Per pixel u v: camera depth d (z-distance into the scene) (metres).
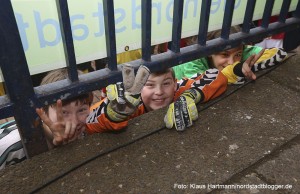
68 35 1.12
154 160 1.26
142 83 1.16
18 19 1.04
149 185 1.15
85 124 1.57
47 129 1.38
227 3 1.60
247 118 1.53
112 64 1.33
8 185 1.13
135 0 1.31
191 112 1.42
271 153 1.31
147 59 1.44
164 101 1.91
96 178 1.17
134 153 1.29
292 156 1.30
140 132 1.40
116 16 1.29
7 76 1.04
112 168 1.22
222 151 1.31
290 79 1.90
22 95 1.11
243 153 1.30
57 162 1.23
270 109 1.61
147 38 1.37
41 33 1.12
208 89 1.60
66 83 1.24
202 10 1.51
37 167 1.21
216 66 2.24
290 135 1.42
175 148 1.32
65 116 1.47
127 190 1.12
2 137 1.47
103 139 1.35
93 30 1.25
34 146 1.26
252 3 1.68
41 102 1.17
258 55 1.78
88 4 1.18
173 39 1.50
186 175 1.19
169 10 1.46
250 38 1.81
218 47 1.67
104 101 1.39
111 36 1.25
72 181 1.16
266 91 1.77
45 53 1.17
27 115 1.16
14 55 1.02
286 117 1.55
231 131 1.43
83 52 1.28
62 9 1.05
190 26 1.61
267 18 1.85
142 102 1.90
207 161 1.26
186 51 1.56
